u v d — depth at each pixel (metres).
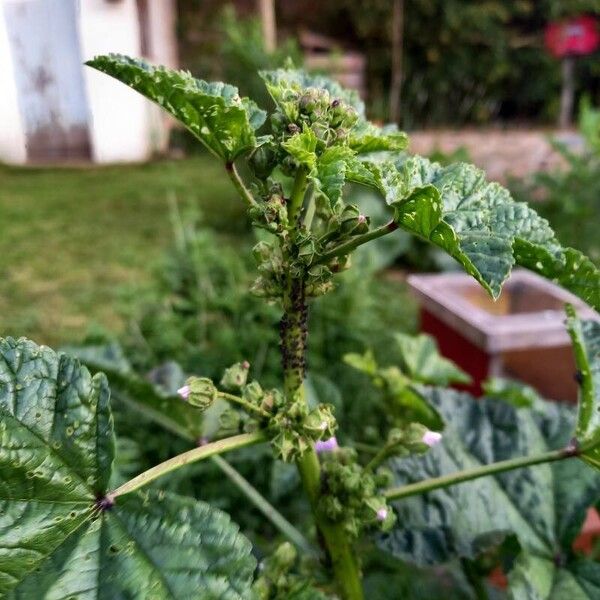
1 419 0.18
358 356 0.39
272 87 0.22
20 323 0.93
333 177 0.19
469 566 0.31
